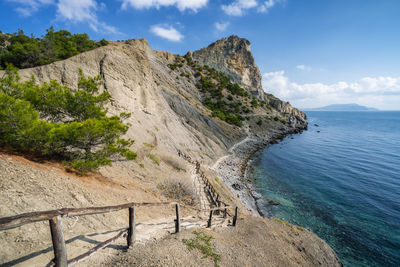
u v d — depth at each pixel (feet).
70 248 11.67
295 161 145.79
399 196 89.66
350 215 72.95
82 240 13.20
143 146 57.11
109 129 28.94
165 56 350.43
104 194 24.32
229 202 59.57
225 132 185.88
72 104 30.37
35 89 28.07
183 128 131.23
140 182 40.19
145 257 13.48
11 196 13.48
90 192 21.98
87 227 15.53
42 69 50.08
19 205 13.24
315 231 62.95
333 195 89.71
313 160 148.87
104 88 60.49
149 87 92.22
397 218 71.67
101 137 28.81
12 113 20.70
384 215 73.46
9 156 20.49
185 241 18.12
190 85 292.81
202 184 65.00
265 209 75.36
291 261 28.89
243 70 485.56
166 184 46.52
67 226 14.38
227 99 319.68
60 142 24.89
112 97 61.72
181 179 55.57
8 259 9.51
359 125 459.73
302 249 36.55
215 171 106.01
